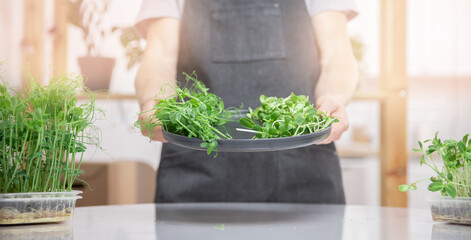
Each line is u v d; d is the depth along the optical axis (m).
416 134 2.31
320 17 1.70
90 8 2.31
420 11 2.30
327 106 1.44
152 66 1.67
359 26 2.26
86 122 1.12
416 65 2.31
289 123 1.14
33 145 1.08
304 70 1.69
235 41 1.69
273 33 1.68
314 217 1.17
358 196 2.26
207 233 0.97
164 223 1.09
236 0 1.69
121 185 2.14
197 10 1.71
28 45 2.32
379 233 0.99
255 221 1.12
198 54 1.70
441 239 0.92
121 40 2.31
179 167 1.60
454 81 2.30
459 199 1.08
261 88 1.68
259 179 1.61
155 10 1.70
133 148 2.31
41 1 2.32
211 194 1.60
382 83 2.17
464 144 1.12
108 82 2.18
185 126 1.11
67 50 2.33
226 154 1.60
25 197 1.05
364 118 2.30
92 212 1.23
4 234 0.94
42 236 0.91
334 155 1.63
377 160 2.25
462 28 2.30
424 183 2.29
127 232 0.98
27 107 1.09
